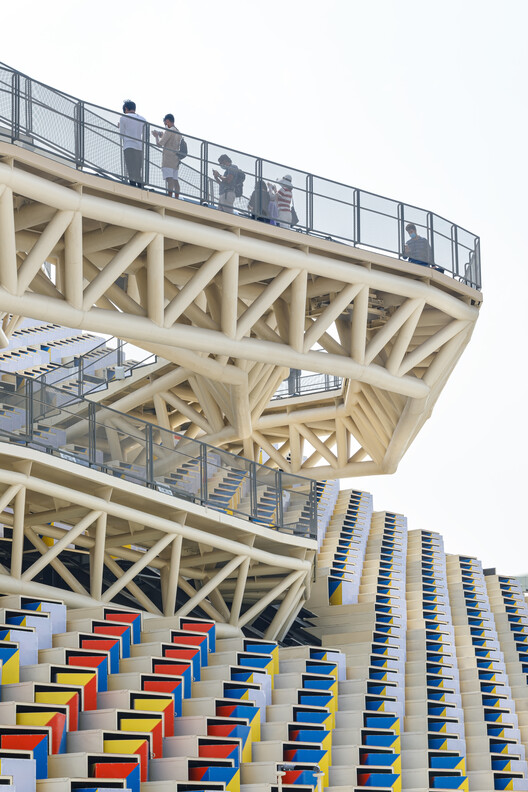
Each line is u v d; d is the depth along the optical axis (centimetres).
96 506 2464
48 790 1630
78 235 2442
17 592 2375
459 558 4631
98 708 1997
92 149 2467
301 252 2834
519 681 3594
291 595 3072
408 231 3123
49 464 2338
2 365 5178
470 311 3347
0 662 1897
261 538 2933
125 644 2317
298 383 4441
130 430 2558
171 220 2572
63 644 2166
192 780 1884
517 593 4647
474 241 3444
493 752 2945
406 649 3394
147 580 3102
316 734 2309
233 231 2723
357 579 3712
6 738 1700
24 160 2286
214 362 3191
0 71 2291
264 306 2834
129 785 1748
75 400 2434
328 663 2670
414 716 2784
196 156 2670
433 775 2566
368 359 3128
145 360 3922
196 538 2709
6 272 2359
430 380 3456
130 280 3017
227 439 3819
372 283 2998
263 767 2066
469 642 3656
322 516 4300
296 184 2875
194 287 2692
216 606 2984
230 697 2303
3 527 2770
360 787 2289
